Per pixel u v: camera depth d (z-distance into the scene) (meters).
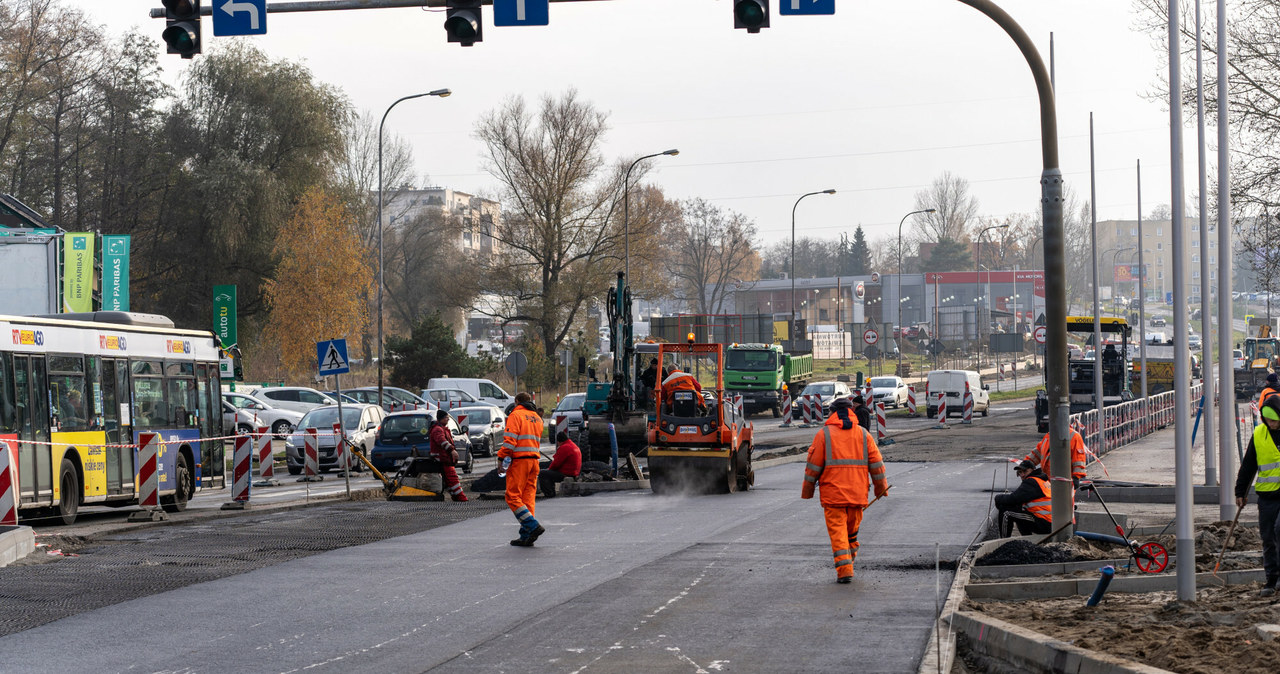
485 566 13.12
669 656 8.43
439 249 93.75
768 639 8.98
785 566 12.75
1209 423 20.44
